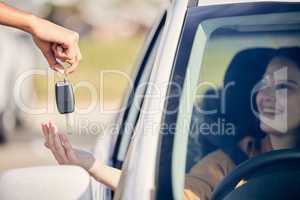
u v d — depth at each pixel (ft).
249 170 9.64
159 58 9.94
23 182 8.84
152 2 110.42
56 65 11.45
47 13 103.40
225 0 10.62
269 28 10.34
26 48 48.57
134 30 108.37
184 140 9.51
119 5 113.29
